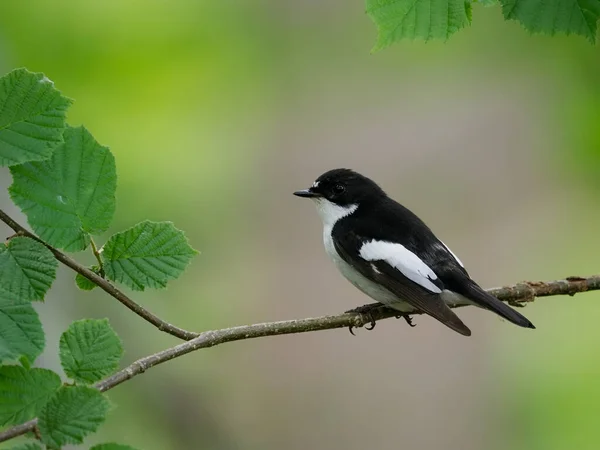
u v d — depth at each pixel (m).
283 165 14.93
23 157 4.33
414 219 8.23
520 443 12.04
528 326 6.89
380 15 5.18
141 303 11.20
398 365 12.94
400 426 12.67
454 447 12.47
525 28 5.17
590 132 11.28
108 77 13.09
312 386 13.06
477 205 14.30
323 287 13.91
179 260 4.75
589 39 5.15
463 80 14.69
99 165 4.64
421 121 14.82
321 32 15.30
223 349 13.00
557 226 13.79
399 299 7.84
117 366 4.09
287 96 15.21
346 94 15.26
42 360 9.41
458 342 12.89
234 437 12.35
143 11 13.00
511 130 14.45
